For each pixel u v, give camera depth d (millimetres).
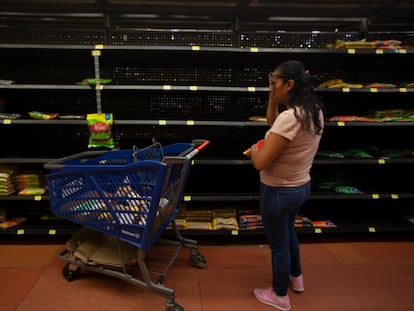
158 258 2527
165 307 1880
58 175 1909
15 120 2529
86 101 3012
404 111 2803
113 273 1963
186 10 2844
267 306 1955
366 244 2850
